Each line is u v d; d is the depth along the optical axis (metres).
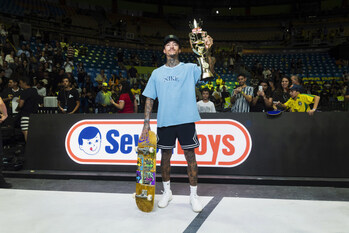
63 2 22.27
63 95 5.86
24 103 4.97
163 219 2.43
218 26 26.89
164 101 2.76
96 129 4.10
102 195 3.15
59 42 16.67
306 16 25.34
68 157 4.15
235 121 3.81
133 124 4.00
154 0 26.00
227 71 19.45
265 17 26.31
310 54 22.30
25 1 19.88
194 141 2.75
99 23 21.92
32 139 4.26
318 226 2.25
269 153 3.73
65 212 2.61
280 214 2.52
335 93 15.08
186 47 23.83
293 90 4.24
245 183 3.59
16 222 2.37
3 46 12.38
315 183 3.45
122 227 2.26
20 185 3.60
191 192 2.73
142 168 2.63
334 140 3.63
